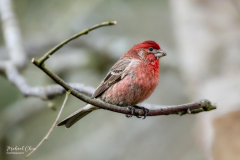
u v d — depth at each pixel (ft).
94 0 53.57
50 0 51.88
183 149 47.80
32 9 51.57
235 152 35.63
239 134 35.78
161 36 53.78
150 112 26.55
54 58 53.88
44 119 48.93
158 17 54.54
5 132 47.14
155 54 29.40
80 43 53.98
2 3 44.70
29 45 52.06
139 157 48.19
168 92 51.44
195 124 44.24
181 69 46.03
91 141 48.83
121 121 50.55
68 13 52.75
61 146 48.19
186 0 45.42
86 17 53.93
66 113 48.44
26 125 48.65
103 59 53.52
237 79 39.24
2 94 47.24
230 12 43.34
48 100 34.63
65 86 20.42
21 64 41.09
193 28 43.86
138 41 53.42
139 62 29.07
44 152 47.73
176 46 49.78
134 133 49.67
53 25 53.01
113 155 48.19
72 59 53.57
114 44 53.16
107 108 22.90
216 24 43.11
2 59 53.21
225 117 36.73
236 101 37.24
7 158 46.29
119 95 28.84
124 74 28.68
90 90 32.78
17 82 36.58
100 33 54.44
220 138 36.45
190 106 25.44
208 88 39.96
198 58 42.39
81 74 54.24
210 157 36.83
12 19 43.83
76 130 49.42
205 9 44.24
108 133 49.67
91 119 50.37
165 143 48.73
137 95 28.84
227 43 41.86
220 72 40.83
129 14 54.60
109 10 54.49
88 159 47.70
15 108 48.14
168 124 49.98
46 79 49.85
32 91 35.06
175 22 46.73
